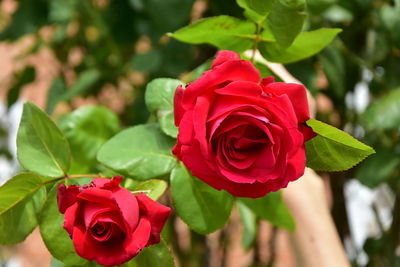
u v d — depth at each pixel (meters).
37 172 0.72
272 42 0.75
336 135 0.65
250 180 0.61
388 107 0.94
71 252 0.71
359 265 1.18
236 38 0.75
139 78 1.46
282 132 0.61
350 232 1.18
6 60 2.05
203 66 0.77
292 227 0.83
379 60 1.07
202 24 0.72
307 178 0.97
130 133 0.74
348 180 1.20
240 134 0.62
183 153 0.62
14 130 1.75
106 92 1.51
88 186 0.64
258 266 1.31
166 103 0.74
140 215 0.64
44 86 1.68
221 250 1.35
